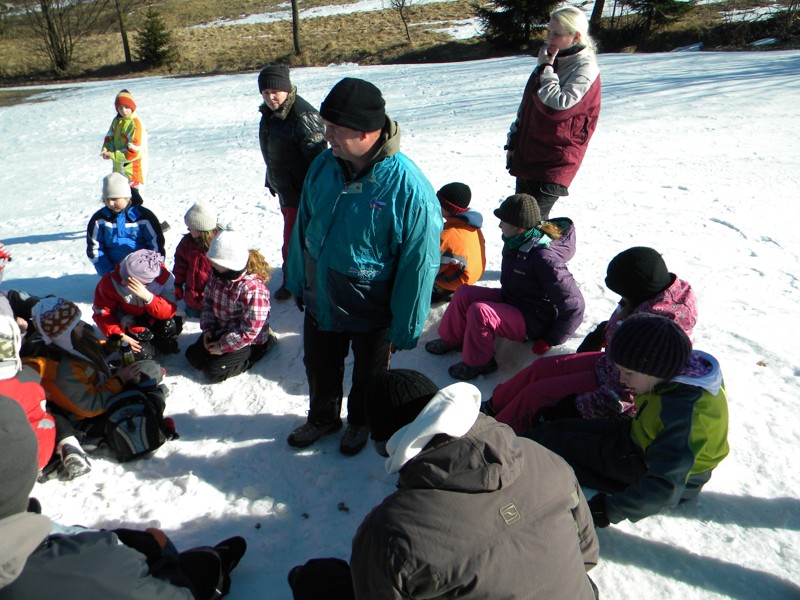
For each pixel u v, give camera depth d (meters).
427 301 2.75
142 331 3.98
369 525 1.69
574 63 4.04
